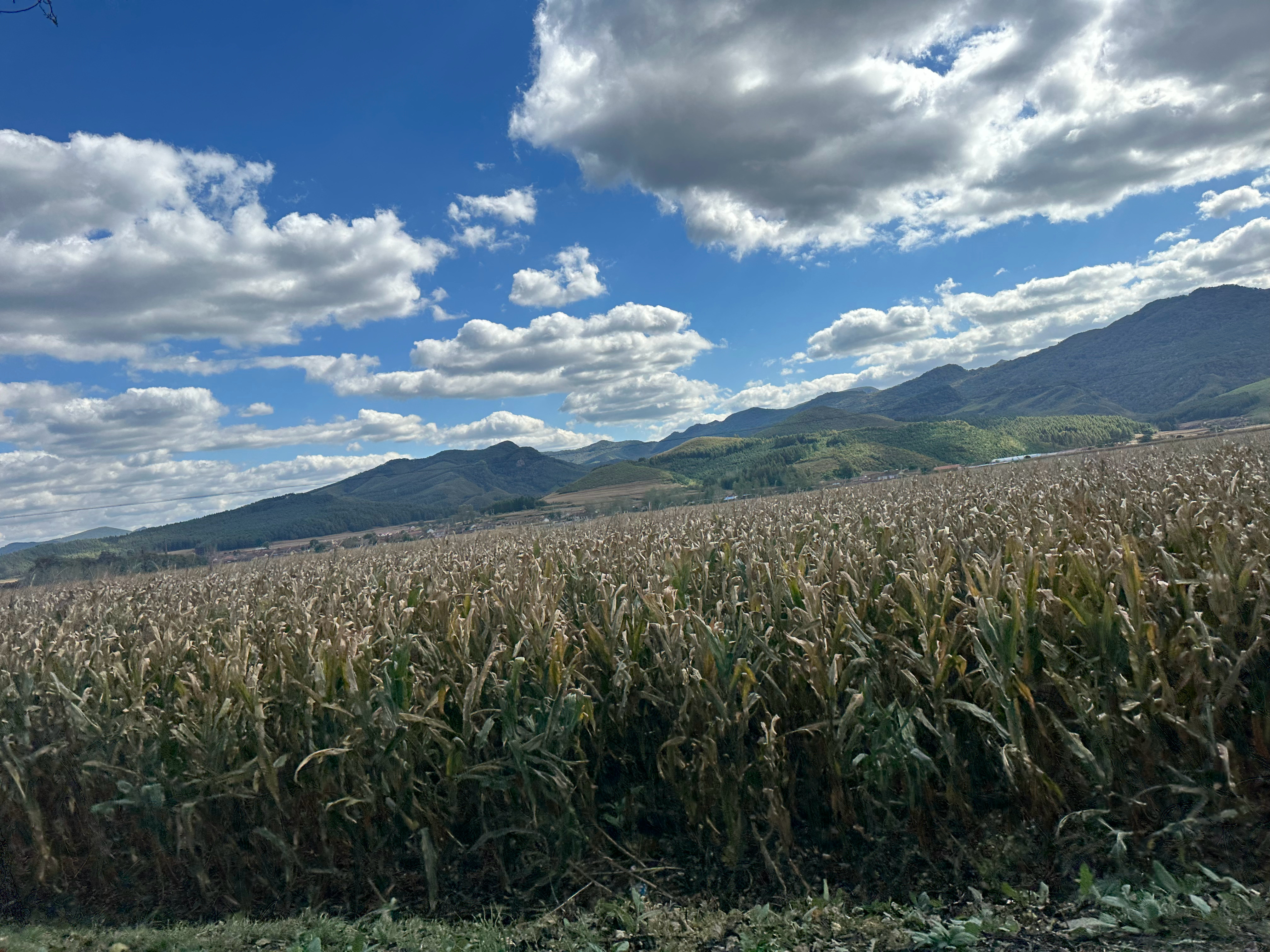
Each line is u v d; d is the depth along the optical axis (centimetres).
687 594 526
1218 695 326
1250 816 317
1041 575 398
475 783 413
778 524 857
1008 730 346
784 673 407
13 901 460
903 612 396
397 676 401
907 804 358
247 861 425
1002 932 288
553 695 404
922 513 845
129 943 372
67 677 485
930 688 373
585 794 402
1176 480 686
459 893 398
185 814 416
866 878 353
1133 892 298
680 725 394
